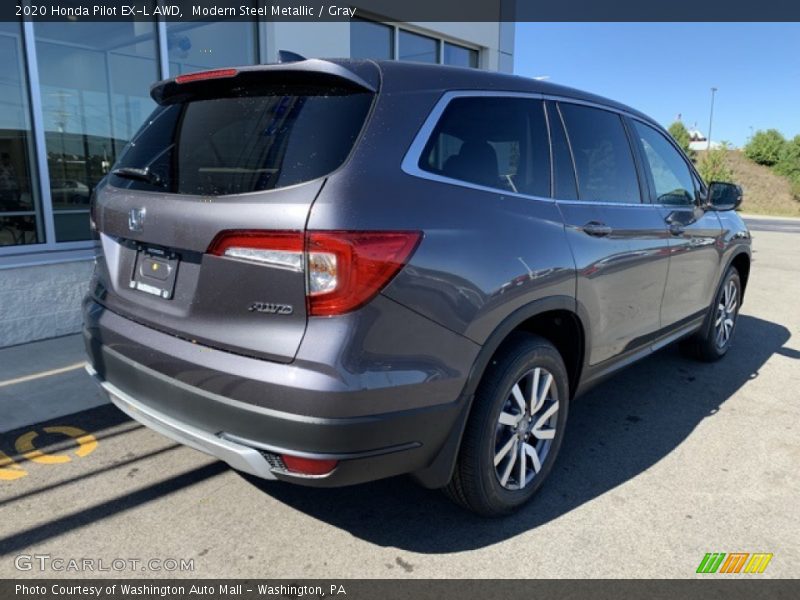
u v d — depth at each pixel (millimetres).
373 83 2262
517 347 2615
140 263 2488
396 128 2229
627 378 4652
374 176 2096
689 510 2859
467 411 2369
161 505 2785
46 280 5031
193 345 2201
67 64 5629
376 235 2023
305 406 1960
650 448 3492
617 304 3234
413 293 2111
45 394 3959
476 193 2447
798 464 3326
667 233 3668
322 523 2689
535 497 2943
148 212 2369
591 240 2957
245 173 2164
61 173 5660
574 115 3184
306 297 1966
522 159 2771
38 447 3283
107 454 3232
